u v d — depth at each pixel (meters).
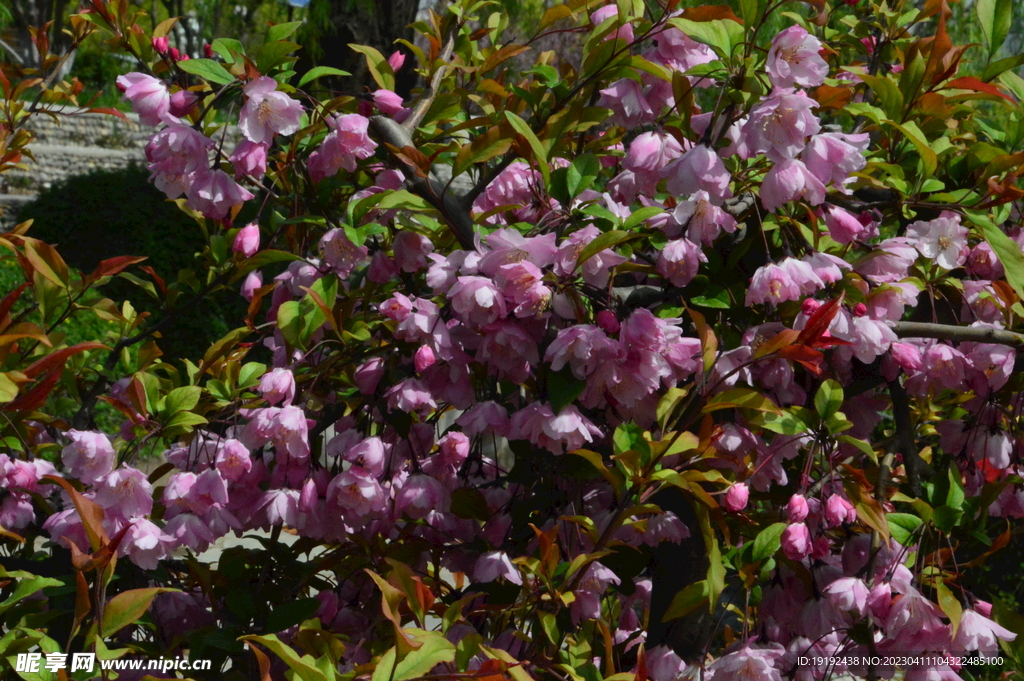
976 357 2.01
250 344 2.17
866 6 2.27
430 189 2.00
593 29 2.05
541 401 1.96
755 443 1.97
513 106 2.13
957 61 2.01
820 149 1.93
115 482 1.98
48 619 1.93
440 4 6.57
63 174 9.41
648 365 1.92
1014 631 1.93
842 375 2.03
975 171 2.04
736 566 1.96
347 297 2.04
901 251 1.99
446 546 2.05
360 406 2.02
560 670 1.95
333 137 2.02
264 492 2.04
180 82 2.05
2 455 2.06
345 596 2.10
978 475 2.10
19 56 9.85
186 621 2.07
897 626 1.92
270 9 10.80
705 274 2.02
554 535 1.90
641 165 1.98
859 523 2.01
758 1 1.93
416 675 1.80
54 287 2.07
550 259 1.93
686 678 1.96
